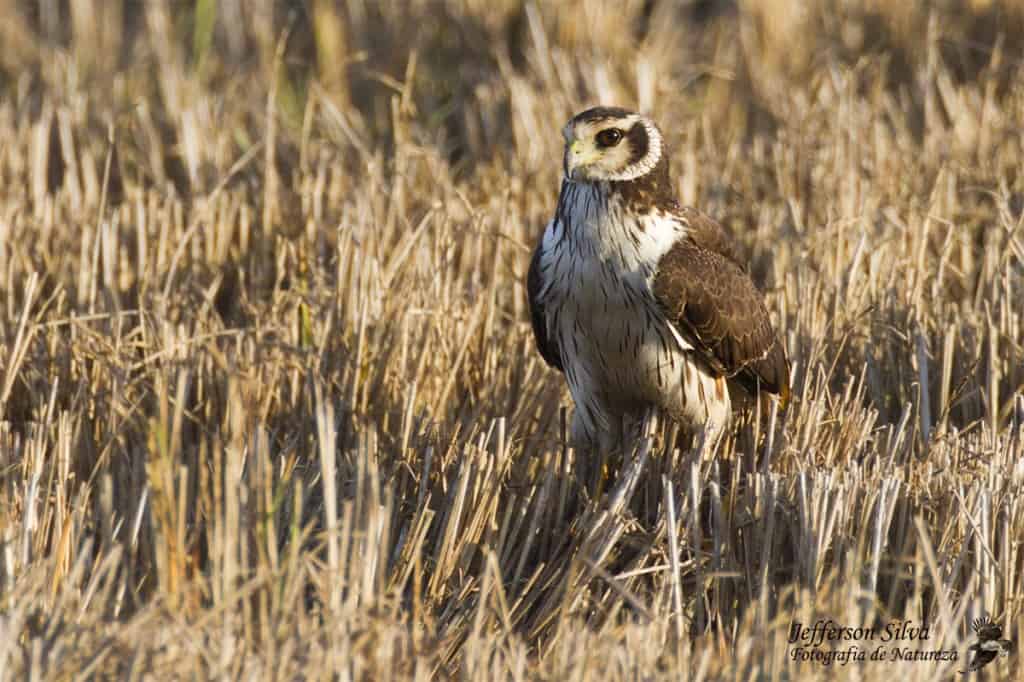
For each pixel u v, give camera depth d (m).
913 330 12.31
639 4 21.59
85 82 19.69
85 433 10.56
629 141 10.60
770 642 8.26
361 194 14.42
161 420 8.45
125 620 8.12
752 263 14.37
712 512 9.64
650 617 8.38
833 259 13.47
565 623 8.42
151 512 8.69
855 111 17.25
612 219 10.62
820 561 8.99
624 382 11.15
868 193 14.93
